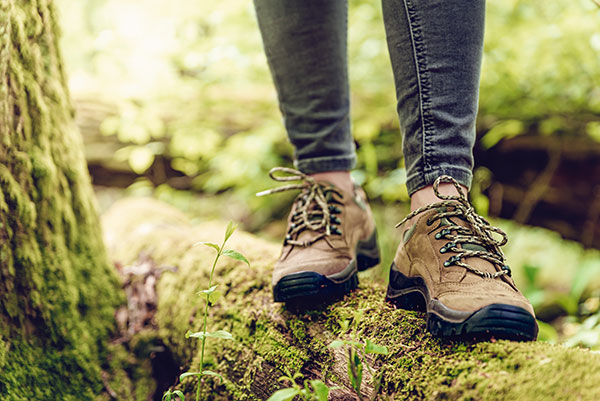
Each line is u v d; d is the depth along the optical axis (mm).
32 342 1190
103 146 2527
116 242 1904
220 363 1207
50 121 1300
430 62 922
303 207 1141
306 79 1145
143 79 2428
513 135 2180
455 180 922
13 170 1167
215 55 2631
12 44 1141
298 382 1046
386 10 969
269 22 1146
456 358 850
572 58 2184
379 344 967
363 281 1234
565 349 800
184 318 1363
